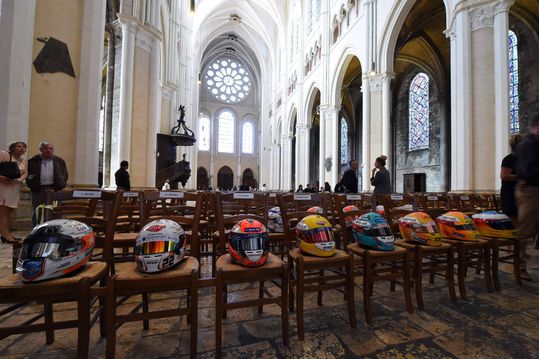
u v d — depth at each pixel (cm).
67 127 677
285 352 199
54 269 176
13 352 197
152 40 1077
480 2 780
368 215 286
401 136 2208
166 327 234
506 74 741
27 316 252
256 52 3697
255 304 204
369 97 1316
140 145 1028
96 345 208
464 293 298
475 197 602
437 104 1894
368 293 248
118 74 1003
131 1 989
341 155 2970
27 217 619
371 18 1337
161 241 198
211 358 192
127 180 679
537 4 1217
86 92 699
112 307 179
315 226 249
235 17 3394
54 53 655
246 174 3994
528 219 320
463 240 316
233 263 219
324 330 231
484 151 764
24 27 576
